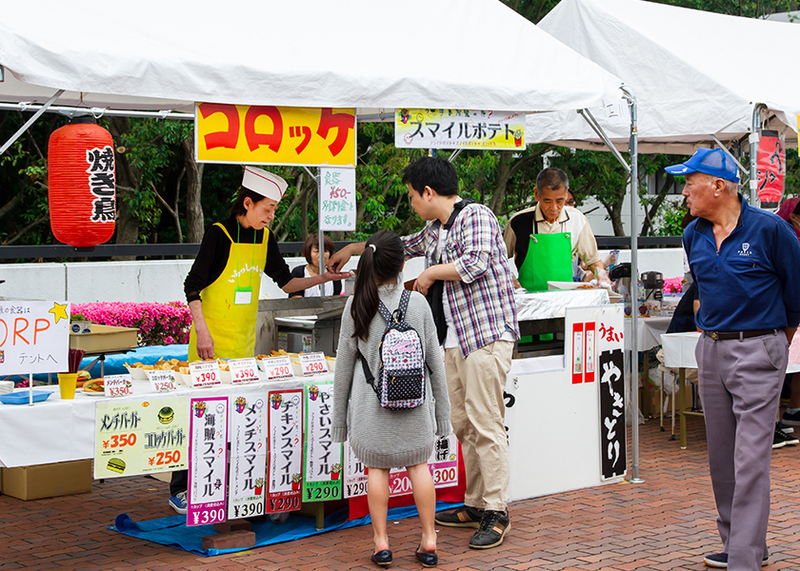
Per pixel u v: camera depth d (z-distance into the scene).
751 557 3.56
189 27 4.31
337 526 4.54
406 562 4.00
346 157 4.57
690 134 6.72
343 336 3.94
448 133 4.85
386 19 5.13
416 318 3.88
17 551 4.20
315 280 5.07
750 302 3.61
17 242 14.16
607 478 5.48
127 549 4.22
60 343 3.66
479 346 4.30
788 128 7.01
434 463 4.74
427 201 4.39
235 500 4.14
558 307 5.16
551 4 13.91
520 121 5.10
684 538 4.36
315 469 4.34
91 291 10.12
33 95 5.43
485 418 4.31
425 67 4.80
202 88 4.00
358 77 4.42
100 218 4.16
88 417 3.75
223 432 4.09
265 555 4.11
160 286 10.64
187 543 4.26
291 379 4.32
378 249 3.85
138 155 11.34
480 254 4.23
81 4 4.10
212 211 15.70
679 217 17.75
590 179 15.45
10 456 3.56
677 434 7.11
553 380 5.20
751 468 3.57
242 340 4.73
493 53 5.24
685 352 6.38
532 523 4.64
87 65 3.69
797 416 7.38
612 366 5.48
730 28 8.06
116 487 5.58
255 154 4.29
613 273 7.56
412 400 3.77
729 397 3.77
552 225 5.75
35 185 13.27
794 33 8.74
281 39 4.54
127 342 5.65
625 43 7.04
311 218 13.62
